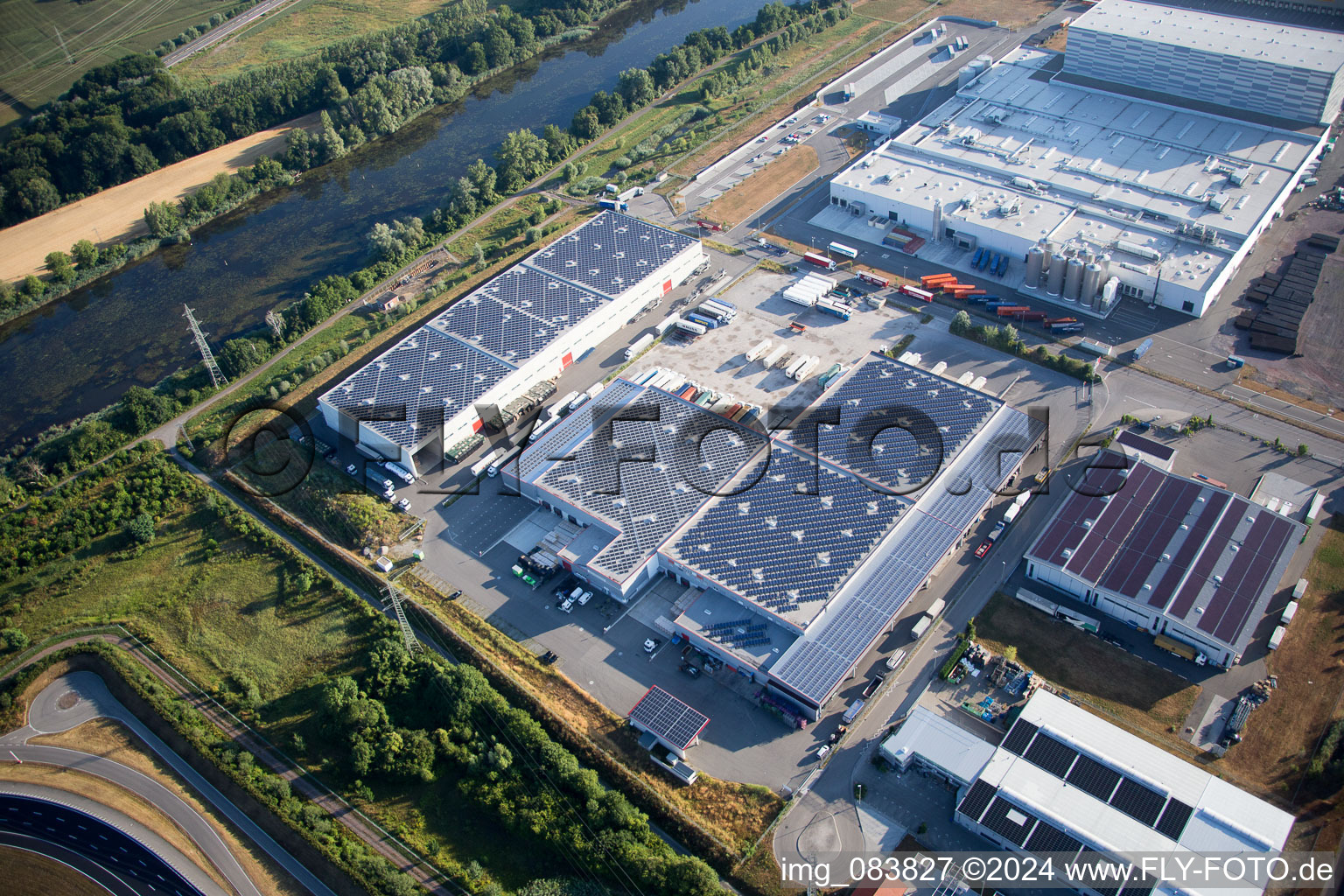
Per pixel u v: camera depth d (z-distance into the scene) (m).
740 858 158.38
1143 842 151.38
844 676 178.00
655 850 158.88
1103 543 196.75
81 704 194.38
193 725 185.00
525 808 163.62
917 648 189.00
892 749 169.12
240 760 176.88
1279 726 169.50
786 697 181.38
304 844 164.12
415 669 187.88
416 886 156.62
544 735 174.38
